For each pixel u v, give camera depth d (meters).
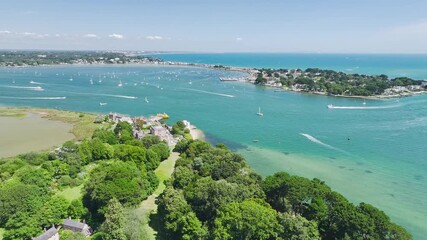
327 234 89.81
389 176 146.38
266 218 82.62
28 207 91.25
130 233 83.19
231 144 191.25
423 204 121.62
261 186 107.88
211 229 86.56
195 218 88.44
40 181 108.69
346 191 131.62
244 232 81.62
